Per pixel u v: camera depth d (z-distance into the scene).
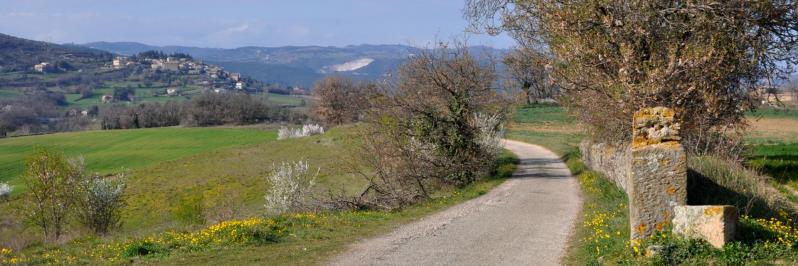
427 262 11.73
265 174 56.12
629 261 9.85
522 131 73.69
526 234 14.52
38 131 123.00
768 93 23.62
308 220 17.45
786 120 59.16
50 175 34.78
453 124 32.03
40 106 149.62
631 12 21.44
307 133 84.56
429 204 22.55
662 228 10.20
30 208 35.12
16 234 35.38
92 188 35.06
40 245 21.45
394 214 19.30
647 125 10.52
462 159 31.78
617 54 21.95
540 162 41.38
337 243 14.04
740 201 12.98
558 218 17.02
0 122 112.25
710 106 21.16
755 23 21.52
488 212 18.73
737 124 23.61
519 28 25.06
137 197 52.50
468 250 12.78
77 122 133.00
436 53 33.28
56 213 34.91
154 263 12.63
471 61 33.25
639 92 20.97
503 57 36.00
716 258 9.38
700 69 20.95
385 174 28.61
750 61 21.80
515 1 24.16
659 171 10.27
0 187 50.34
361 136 30.48
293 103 174.25
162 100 180.00
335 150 61.69
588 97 24.41
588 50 22.02
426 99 31.98
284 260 12.34
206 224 21.16
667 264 9.52
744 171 14.56
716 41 20.94
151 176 60.28
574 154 42.53
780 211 12.95
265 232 15.04
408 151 29.50
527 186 26.75
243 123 115.38
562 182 28.08
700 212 9.80
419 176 29.45
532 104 94.69
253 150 70.25
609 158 24.16
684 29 21.67
